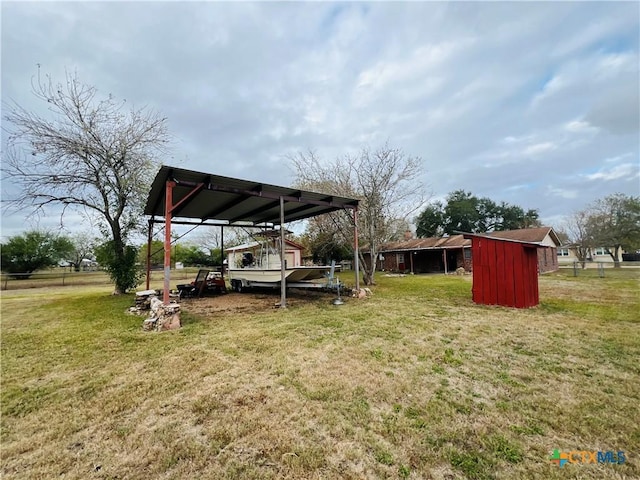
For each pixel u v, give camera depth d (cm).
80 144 931
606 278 1288
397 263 2214
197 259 2691
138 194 1016
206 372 324
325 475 175
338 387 284
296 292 1062
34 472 183
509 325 503
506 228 3073
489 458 187
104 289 1400
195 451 198
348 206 865
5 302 923
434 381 295
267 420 231
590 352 367
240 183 646
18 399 273
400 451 195
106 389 290
